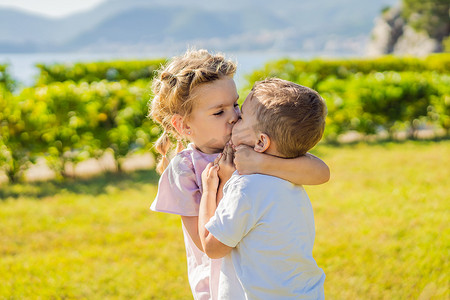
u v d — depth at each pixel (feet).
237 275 5.02
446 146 29.66
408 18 178.60
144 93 24.97
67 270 13.12
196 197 5.48
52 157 23.62
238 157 5.04
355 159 26.53
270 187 4.88
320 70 39.60
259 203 4.84
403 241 14.32
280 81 5.12
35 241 15.52
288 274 4.93
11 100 22.85
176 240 15.31
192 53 5.55
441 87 32.40
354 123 31.86
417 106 32.42
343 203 18.47
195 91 5.16
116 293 11.82
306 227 5.16
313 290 5.14
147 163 27.73
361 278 12.07
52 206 19.24
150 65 35.65
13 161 23.06
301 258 5.01
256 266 4.89
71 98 23.58
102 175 24.86
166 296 11.61
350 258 13.29
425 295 11.05
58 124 23.48
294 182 5.06
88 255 14.24
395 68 43.37
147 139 24.70
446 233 14.71
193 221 5.47
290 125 4.79
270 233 4.84
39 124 22.99
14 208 18.94
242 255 4.99
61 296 11.67
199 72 5.10
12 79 24.81
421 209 17.38
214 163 5.31
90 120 23.80
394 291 11.35
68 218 17.72
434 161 25.25
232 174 5.18
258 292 4.87
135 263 13.53
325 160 26.50
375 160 26.04
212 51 5.77
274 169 4.96
